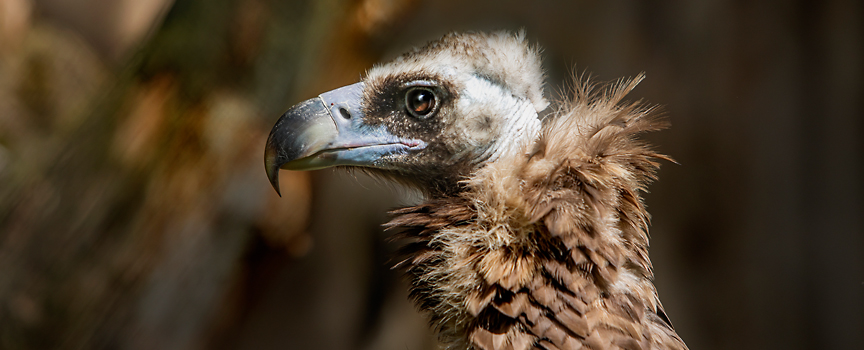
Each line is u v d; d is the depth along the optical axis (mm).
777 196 5004
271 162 3422
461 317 3346
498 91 3410
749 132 5039
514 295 3326
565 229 3320
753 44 5035
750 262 5051
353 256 5246
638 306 3338
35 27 4676
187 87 3625
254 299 3766
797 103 5000
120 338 3631
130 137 3611
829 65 4949
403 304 5184
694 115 5113
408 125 3416
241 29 3629
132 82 3615
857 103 4910
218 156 3643
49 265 3594
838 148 4918
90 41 4945
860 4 4875
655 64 5160
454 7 4895
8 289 3586
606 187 3340
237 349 4895
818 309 4945
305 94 3689
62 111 3738
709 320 5121
